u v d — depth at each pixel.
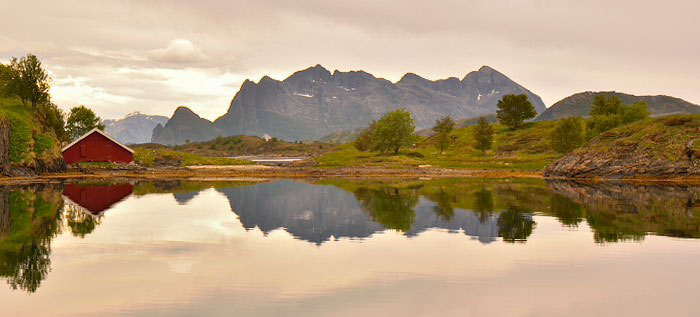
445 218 42.56
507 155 160.88
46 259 27.12
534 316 18.75
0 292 21.25
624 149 94.69
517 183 84.94
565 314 18.97
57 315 18.61
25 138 93.94
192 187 76.00
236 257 27.91
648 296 21.00
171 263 26.39
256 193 66.56
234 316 18.62
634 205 51.22
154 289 21.80
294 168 124.69
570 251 29.38
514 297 20.89
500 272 24.75
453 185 80.75
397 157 150.25
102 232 35.44
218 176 104.88
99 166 110.25
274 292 21.48
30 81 110.88
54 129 119.81
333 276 23.98
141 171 111.94
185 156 135.00
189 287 22.11
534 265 26.11
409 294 21.27
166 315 18.69
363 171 114.69
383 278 23.67
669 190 69.19
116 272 24.50
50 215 43.44
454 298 20.77
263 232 36.06
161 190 69.56
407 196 62.16
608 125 131.25
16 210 46.25
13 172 88.25
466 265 26.12
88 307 19.47
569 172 99.19
